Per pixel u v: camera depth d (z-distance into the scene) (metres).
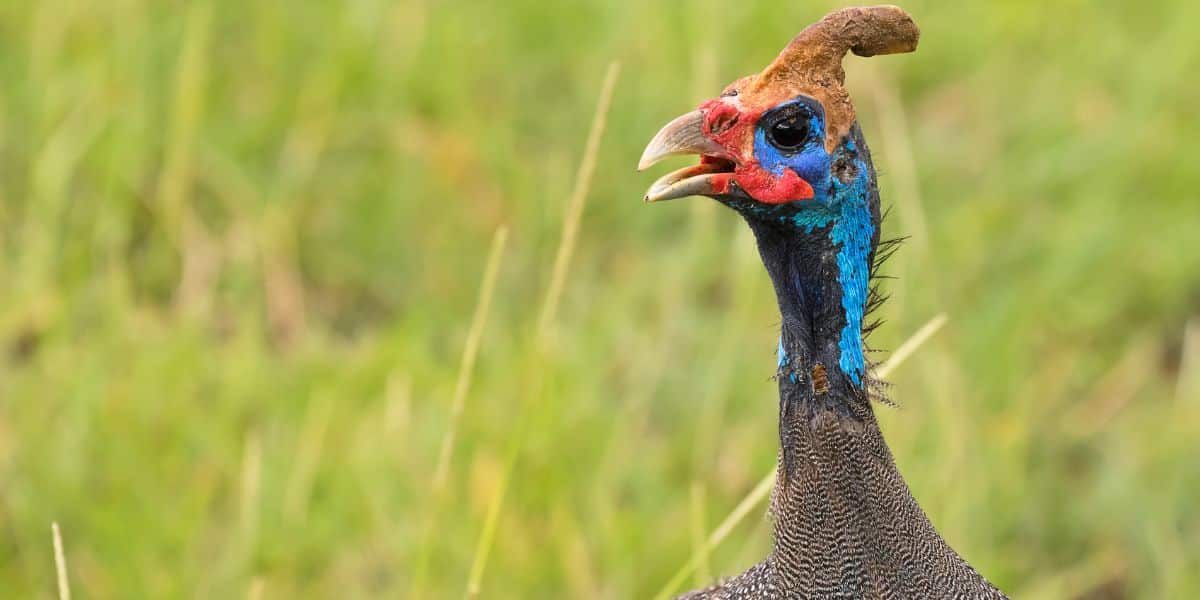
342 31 21.62
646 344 19.06
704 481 17.48
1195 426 18.42
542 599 16.16
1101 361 19.75
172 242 19.69
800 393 10.79
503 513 16.52
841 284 10.79
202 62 20.47
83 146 19.84
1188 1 24.28
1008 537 17.53
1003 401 18.67
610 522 16.66
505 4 23.03
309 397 17.78
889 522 10.66
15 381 17.69
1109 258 20.61
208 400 17.92
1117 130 22.11
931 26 24.03
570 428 17.47
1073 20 24.58
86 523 16.34
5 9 21.39
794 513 10.76
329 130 21.14
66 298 18.73
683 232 21.06
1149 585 17.08
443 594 15.88
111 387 17.48
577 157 21.47
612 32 22.62
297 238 20.36
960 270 20.28
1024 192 21.64
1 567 16.28
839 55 10.69
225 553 16.16
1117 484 17.78
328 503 16.62
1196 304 20.56
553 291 14.29
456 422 14.22
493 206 20.78
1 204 19.80
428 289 20.00
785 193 10.65
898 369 18.08
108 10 21.25
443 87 21.66
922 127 22.78
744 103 10.67
